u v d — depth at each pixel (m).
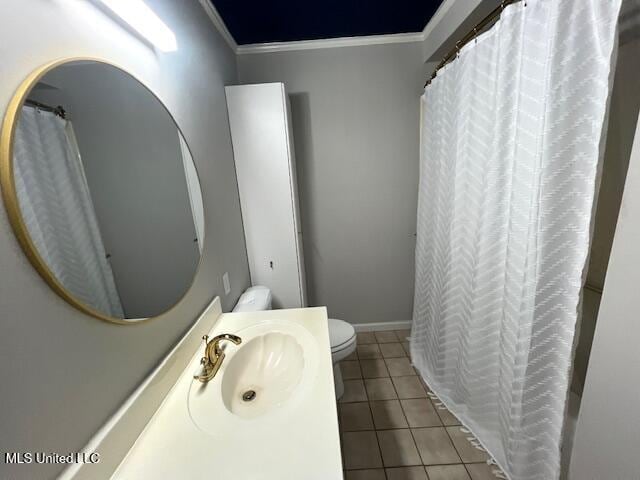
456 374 1.59
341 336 1.68
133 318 0.73
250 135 1.64
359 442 1.47
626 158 1.01
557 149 0.84
